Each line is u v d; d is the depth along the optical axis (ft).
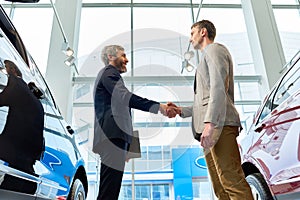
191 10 17.67
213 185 5.22
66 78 13.42
